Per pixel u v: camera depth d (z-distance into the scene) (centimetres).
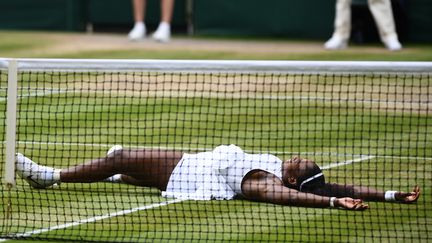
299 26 3922
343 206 1385
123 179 1553
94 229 1348
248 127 2145
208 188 1484
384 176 1680
